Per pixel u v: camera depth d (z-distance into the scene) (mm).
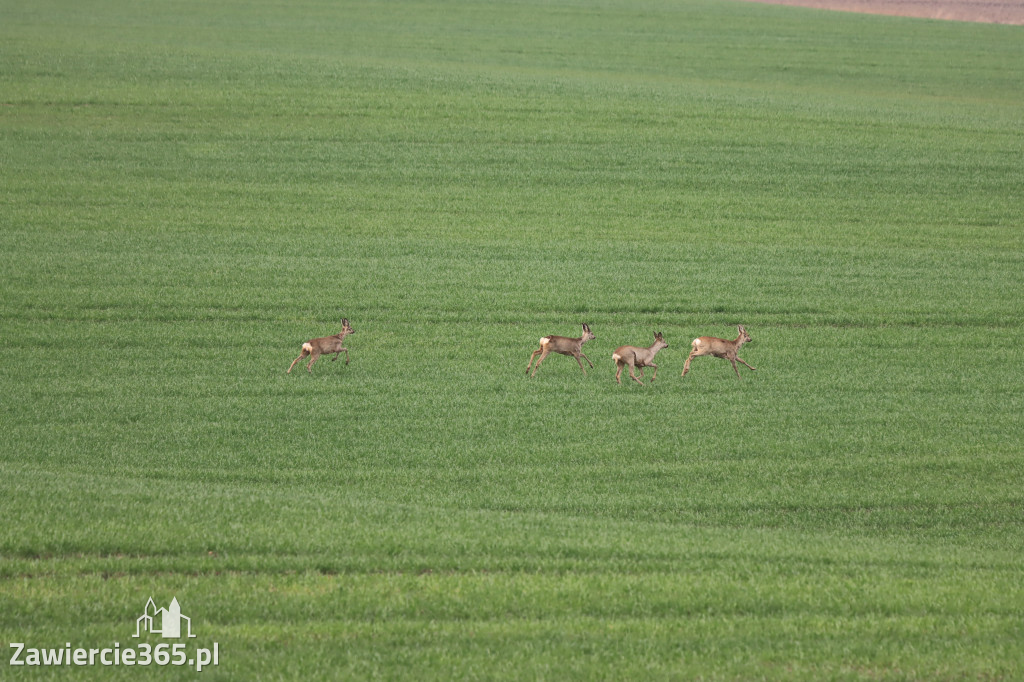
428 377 78750
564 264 106250
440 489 60250
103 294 93312
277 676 36125
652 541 50562
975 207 129625
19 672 35500
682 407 74062
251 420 70000
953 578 46688
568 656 37969
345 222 118250
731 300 96750
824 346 87312
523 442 67500
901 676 37125
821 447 67875
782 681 36688
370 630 39344
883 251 113188
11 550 44906
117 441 65875
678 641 39281
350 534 48656
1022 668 37594
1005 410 74875
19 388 74000
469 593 42500
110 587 41906
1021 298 99500
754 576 45938
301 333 86812
